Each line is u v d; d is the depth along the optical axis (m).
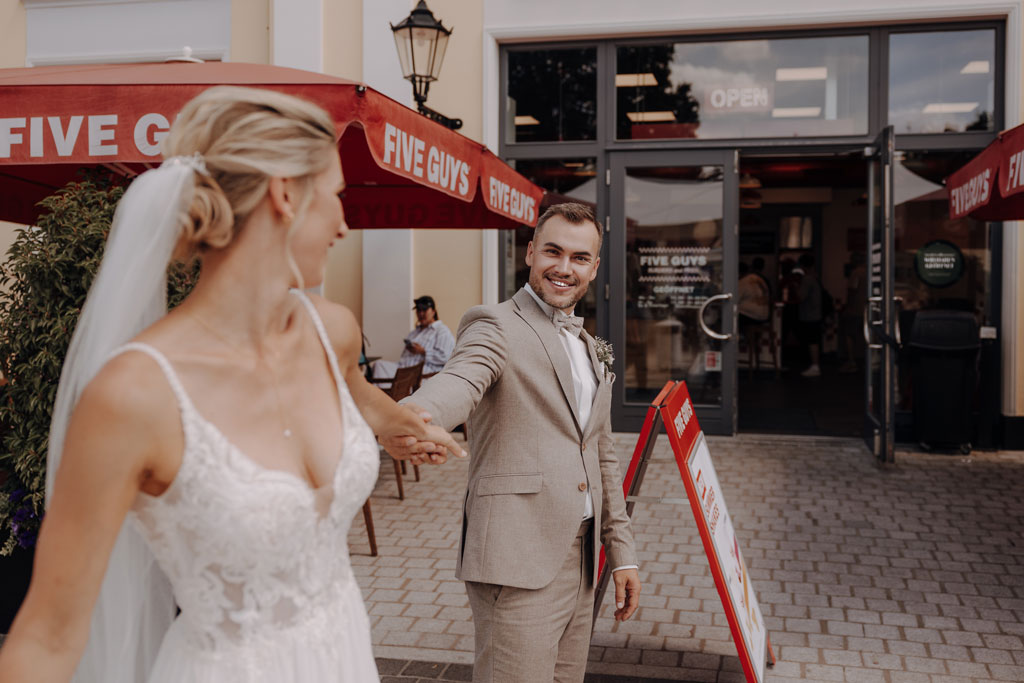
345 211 6.37
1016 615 4.06
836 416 9.48
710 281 8.13
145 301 1.39
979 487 6.30
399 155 3.76
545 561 2.18
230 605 1.32
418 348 7.69
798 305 13.65
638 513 5.78
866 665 3.57
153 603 1.52
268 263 1.32
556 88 8.27
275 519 1.28
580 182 8.29
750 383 12.62
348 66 8.35
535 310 2.32
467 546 2.21
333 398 1.48
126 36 8.77
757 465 7.02
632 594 2.54
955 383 7.27
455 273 8.33
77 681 1.51
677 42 8.06
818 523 5.50
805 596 4.32
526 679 2.16
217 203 1.26
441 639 3.85
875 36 7.71
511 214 5.44
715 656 3.66
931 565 4.73
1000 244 7.52
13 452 3.60
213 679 1.32
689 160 8.10
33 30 8.88
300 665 1.38
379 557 4.94
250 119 1.26
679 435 3.03
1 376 3.68
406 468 7.06
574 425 2.27
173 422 1.22
